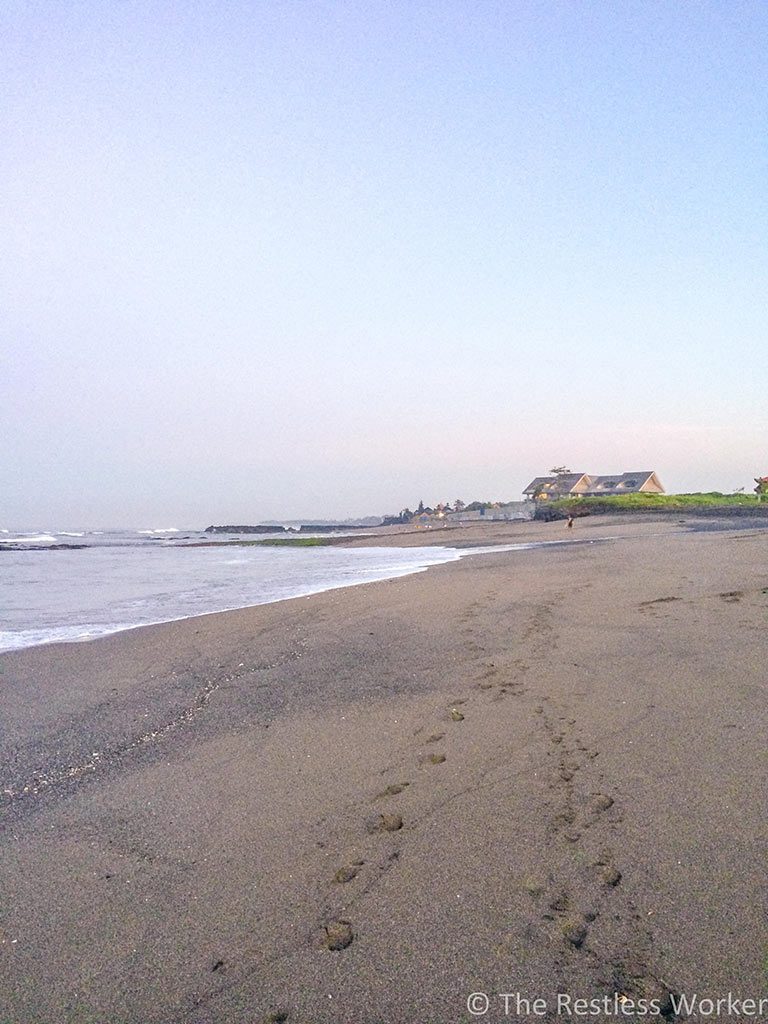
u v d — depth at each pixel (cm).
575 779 448
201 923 319
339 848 382
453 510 12312
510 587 1350
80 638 1092
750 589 1076
